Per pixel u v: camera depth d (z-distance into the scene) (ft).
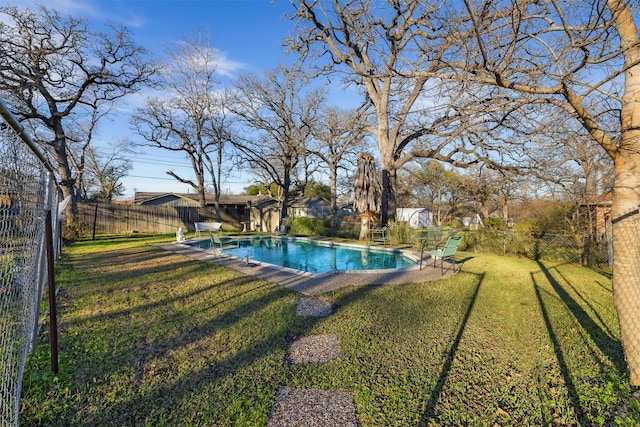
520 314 16.33
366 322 14.98
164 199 105.91
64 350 11.65
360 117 58.54
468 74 11.04
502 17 9.85
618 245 10.46
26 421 7.88
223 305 17.22
